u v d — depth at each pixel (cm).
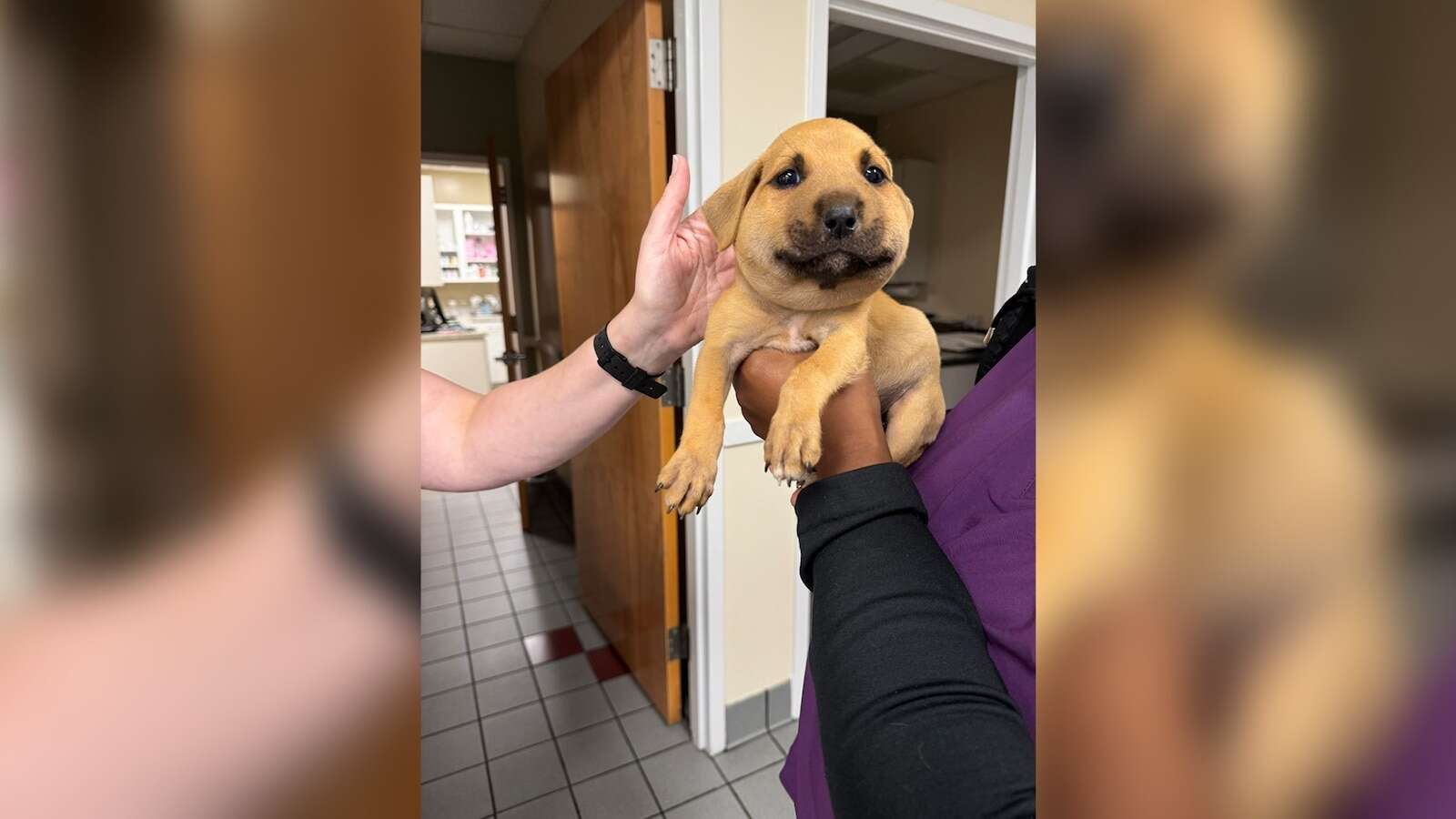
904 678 40
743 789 157
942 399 74
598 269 186
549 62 262
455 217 709
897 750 37
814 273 56
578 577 246
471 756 167
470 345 422
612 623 210
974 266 376
